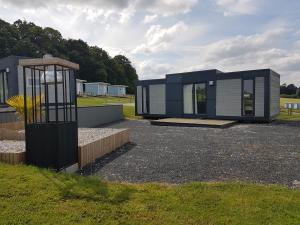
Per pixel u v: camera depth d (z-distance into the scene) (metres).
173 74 18.36
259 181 4.73
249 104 15.49
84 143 6.12
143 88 19.80
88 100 31.88
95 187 3.96
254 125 14.20
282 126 13.52
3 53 47.62
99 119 15.47
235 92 15.91
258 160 6.25
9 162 4.94
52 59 4.99
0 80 15.48
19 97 9.02
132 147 7.89
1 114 9.74
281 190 4.02
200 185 4.18
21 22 64.75
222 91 16.38
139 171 5.40
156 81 19.16
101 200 3.54
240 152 7.13
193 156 6.68
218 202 3.53
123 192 3.82
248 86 15.49
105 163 6.04
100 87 52.00
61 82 5.99
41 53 54.69
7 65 14.66
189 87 17.81
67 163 5.19
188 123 13.91
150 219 3.10
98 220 3.06
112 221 3.04
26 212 3.16
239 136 10.09
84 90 51.16
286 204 3.48
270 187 4.16
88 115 14.37
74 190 3.79
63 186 3.90
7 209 3.20
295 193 3.90
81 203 3.43
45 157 4.92
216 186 4.14
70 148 5.31
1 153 4.97
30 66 5.37
